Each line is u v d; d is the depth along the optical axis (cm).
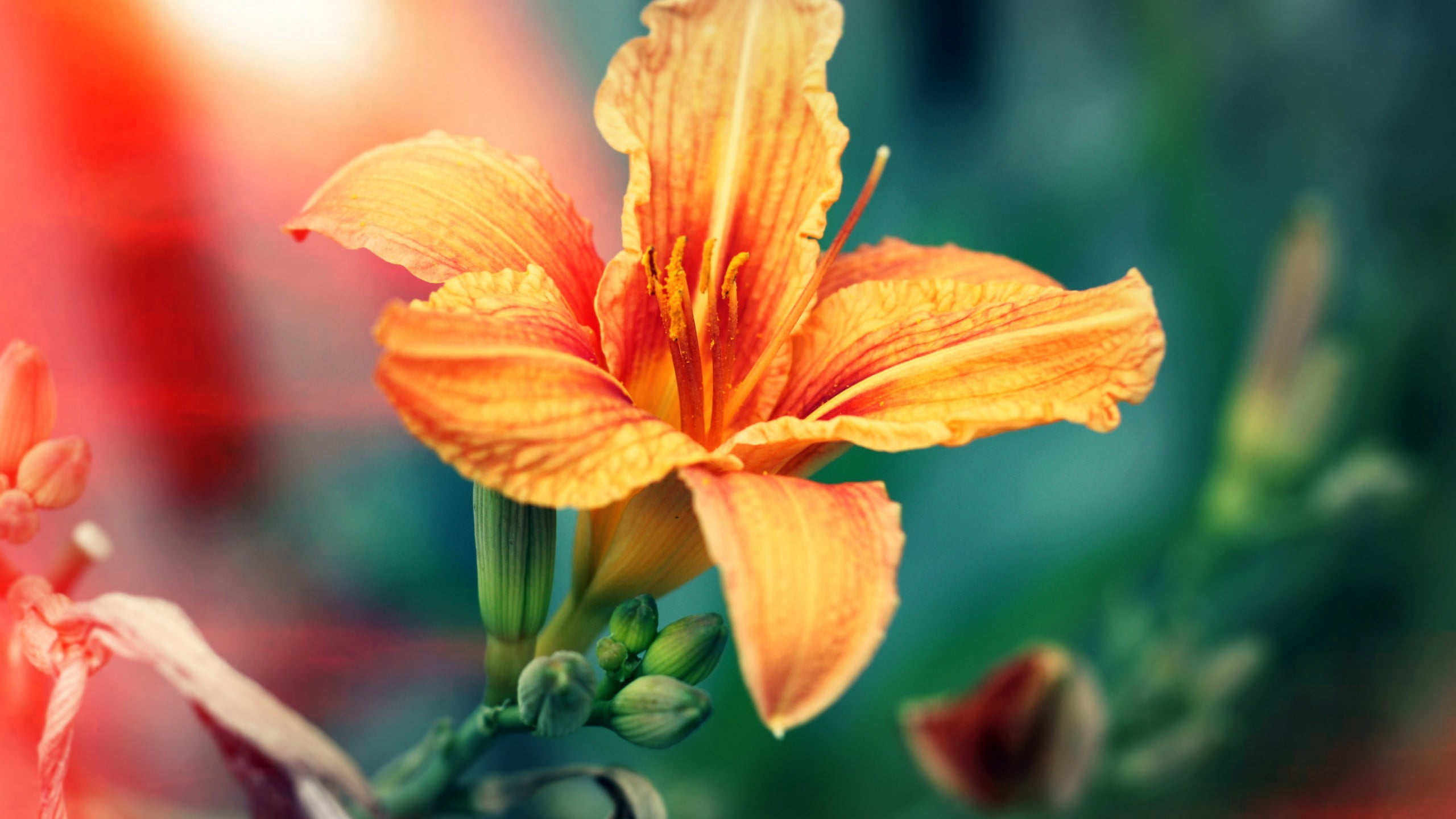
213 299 43
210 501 43
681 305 35
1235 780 48
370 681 44
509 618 35
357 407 45
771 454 34
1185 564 47
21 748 35
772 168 37
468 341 31
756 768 45
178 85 43
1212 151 51
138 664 40
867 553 32
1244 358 50
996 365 35
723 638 35
